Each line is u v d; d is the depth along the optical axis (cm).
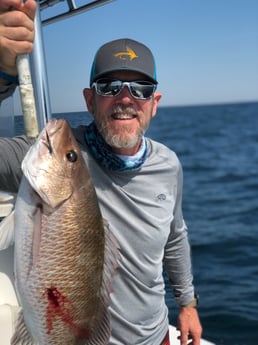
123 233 72
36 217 54
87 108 76
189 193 503
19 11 50
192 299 95
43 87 66
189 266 95
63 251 54
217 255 262
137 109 71
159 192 76
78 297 56
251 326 161
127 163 71
